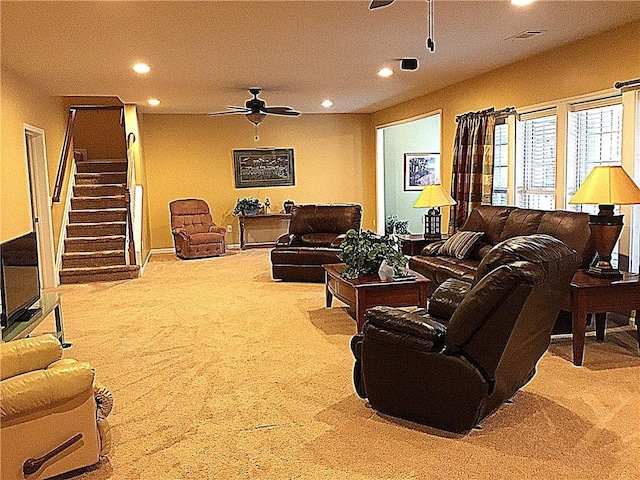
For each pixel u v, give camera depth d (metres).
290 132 10.88
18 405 2.30
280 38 4.76
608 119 5.12
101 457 2.71
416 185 11.07
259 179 10.84
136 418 3.20
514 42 5.20
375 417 3.15
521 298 2.62
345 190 11.20
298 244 7.39
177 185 10.48
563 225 4.74
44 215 7.02
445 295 3.40
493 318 2.70
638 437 2.84
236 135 10.65
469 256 5.66
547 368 3.83
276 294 6.40
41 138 6.90
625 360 3.96
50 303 4.32
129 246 7.78
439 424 2.97
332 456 2.73
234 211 10.51
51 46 4.77
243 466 2.66
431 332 2.89
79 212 8.33
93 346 4.57
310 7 3.91
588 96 5.16
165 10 3.88
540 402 3.29
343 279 4.79
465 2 3.92
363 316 4.51
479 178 6.85
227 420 3.15
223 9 3.90
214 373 3.89
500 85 6.48
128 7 3.79
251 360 4.14
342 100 8.91
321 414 3.21
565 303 3.94
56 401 2.42
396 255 4.76
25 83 6.24
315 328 4.93
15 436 2.34
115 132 9.98
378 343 3.08
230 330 4.95
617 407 3.20
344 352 4.27
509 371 2.92
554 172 5.79
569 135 5.51
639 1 4.01
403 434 2.94
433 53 5.55
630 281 3.90
